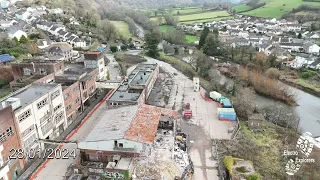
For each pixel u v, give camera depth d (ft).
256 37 515.50
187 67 352.69
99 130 151.12
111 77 295.28
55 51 335.88
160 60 399.85
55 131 173.06
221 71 348.38
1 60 277.03
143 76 244.22
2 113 125.18
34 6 585.22
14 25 428.56
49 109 164.45
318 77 317.83
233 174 135.95
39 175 136.98
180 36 496.64
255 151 162.50
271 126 197.47
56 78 205.98
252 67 343.46
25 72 213.25
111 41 498.69
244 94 244.01
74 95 197.36
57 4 617.21
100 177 131.23
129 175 129.90
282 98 262.26
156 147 154.81
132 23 628.69
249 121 191.31
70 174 135.33
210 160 151.84
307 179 138.41
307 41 469.98
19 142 137.80
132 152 139.23
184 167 141.79
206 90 268.62
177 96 247.91
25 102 147.95
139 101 187.73
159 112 174.40
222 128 188.55
